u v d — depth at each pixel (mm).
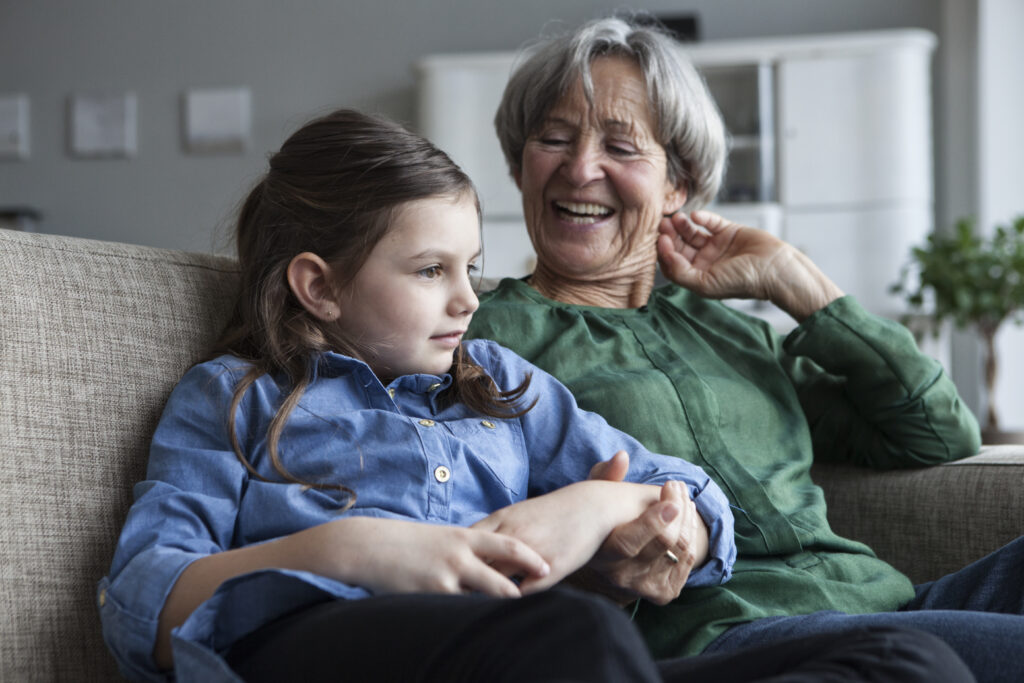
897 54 4227
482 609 628
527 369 1113
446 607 650
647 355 1268
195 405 921
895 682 629
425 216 951
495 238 4379
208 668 680
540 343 1264
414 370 989
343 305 967
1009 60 4336
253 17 5023
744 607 1014
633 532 882
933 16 4582
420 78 4488
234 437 889
